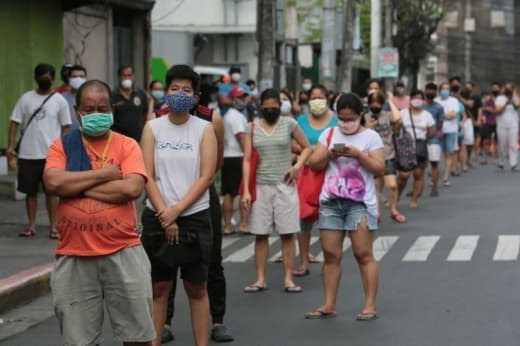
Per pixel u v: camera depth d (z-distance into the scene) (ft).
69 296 29.76
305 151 50.78
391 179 78.38
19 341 40.65
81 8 106.52
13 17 92.84
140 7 118.01
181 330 42.57
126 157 29.94
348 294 49.57
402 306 46.55
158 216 34.53
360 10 275.80
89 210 29.32
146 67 122.42
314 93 55.67
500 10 428.97
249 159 50.78
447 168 109.29
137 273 29.81
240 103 77.82
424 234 71.00
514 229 72.64
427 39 277.64
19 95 93.76
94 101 29.14
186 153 35.01
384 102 78.64
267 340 40.42
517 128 129.18
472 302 47.09
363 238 43.34
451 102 108.27
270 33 114.42
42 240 63.82
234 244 67.97
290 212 50.44
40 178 64.95
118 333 30.14
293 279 54.70
